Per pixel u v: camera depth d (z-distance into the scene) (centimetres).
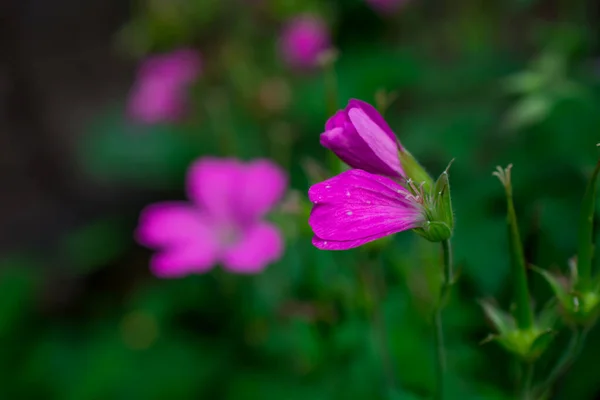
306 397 34
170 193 67
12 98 74
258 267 35
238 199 37
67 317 61
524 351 27
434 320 27
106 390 45
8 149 73
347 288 31
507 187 26
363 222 25
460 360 32
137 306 49
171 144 59
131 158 60
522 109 37
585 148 36
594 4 45
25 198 72
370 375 32
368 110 26
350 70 48
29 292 56
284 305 35
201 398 41
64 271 64
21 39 75
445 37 52
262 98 45
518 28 50
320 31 46
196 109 51
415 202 26
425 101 47
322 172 29
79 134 72
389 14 50
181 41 49
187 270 36
